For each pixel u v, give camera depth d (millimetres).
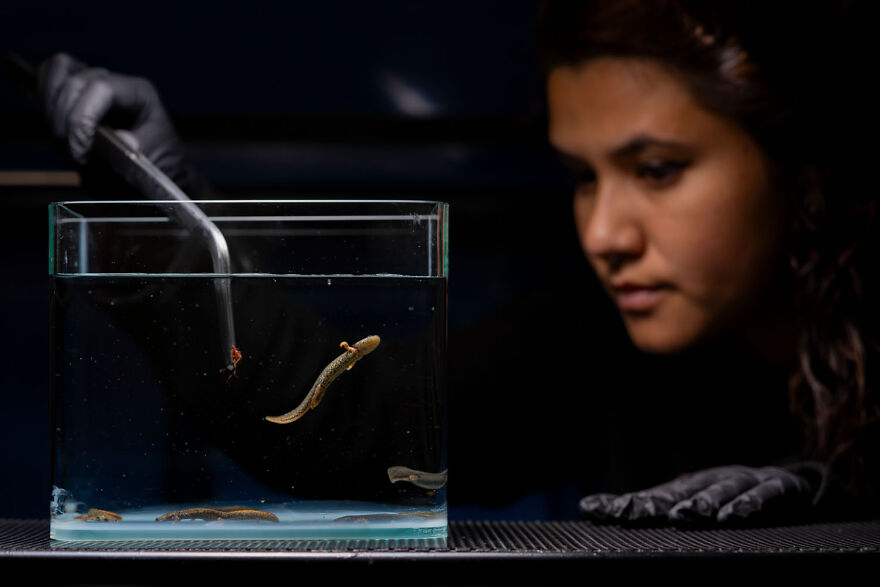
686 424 1571
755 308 1278
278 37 1561
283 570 807
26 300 1580
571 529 932
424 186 1618
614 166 1144
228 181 1593
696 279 1157
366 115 1588
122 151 1060
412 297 832
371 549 821
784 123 1136
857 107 1183
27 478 1607
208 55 1559
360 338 831
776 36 1115
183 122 1573
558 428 1709
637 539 879
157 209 838
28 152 1534
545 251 1670
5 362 1593
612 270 1180
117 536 833
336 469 828
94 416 833
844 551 819
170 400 830
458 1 1562
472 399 1586
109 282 833
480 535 897
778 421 1513
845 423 1244
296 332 827
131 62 1553
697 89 1098
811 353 1258
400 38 1573
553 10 1152
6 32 1527
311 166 1599
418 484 831
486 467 1634
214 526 829
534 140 1603
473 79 1585
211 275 828
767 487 951
